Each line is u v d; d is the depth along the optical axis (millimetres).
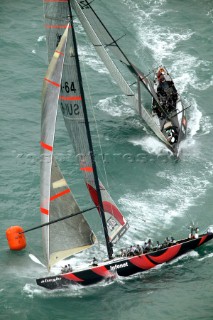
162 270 199625
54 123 176750
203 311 182250
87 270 191625
